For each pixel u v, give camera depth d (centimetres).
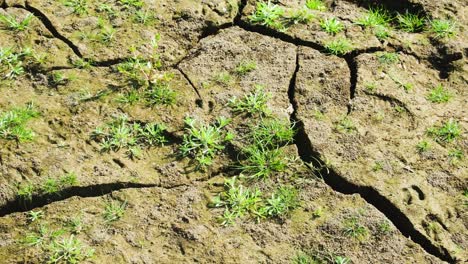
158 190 189
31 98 204
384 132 198
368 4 226
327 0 227
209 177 192
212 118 201
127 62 212
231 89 206
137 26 219
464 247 181
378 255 180
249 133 198
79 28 218
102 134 197
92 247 181
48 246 180
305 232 183
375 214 185
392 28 221
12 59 210
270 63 212
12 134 196
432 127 200
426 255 180
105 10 222
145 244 181
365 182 190
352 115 201
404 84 207
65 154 194
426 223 184
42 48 214
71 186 189
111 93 205
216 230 183
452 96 206
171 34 218
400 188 189
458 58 213
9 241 182
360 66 211
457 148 196
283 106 204
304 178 191
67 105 203
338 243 181
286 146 197
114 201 188
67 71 210
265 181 191
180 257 180
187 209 186
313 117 201
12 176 190
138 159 194
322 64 212
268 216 185
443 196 188
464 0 227
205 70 210
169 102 203
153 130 198
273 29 219
